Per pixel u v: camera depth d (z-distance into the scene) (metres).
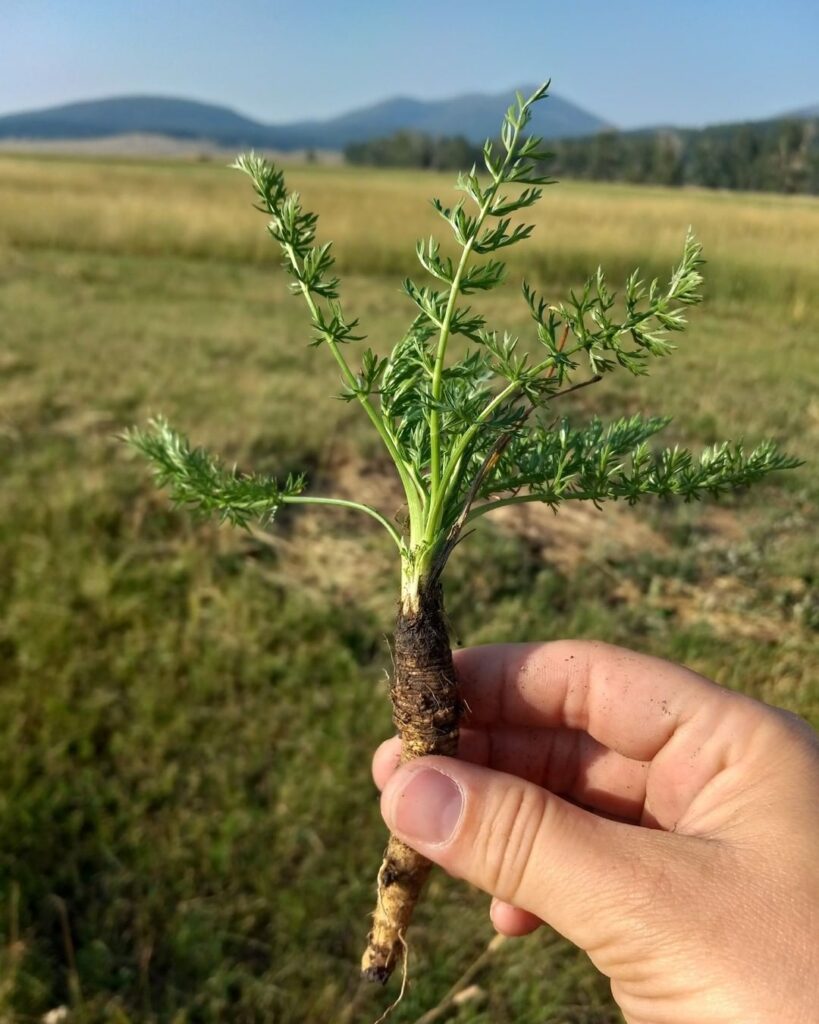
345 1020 2.47
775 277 12.99
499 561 4.54
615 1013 2.53
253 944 2.64
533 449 1.59
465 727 2.36
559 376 1.26
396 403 1.49
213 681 3.47
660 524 5.18
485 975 2.61
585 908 1.44
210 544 4.50
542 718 2.25
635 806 2.27
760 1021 1.26
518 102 1.13
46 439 5.57
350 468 5.70
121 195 21.16
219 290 11.91
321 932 2.69
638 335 1.16
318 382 7.14
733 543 5.07
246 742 3.28
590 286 1.18
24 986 2.42
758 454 1.47
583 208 21.28
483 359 1.52
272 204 1.32
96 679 3.48
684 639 4.02
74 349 7.70
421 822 1.60
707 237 16.67
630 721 2.08
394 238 15.84
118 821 2.91
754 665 3.87
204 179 32.19
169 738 3.25
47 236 15.45
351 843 2.94
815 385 8.05
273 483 1.60
